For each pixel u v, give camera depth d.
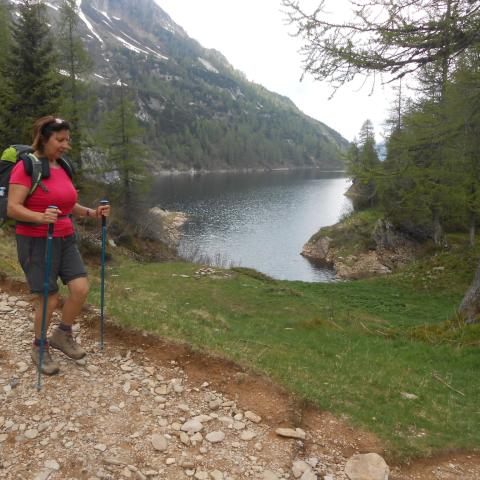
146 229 38.38
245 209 70.50
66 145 3.99
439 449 4.71
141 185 38.72
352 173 12.89
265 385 5.03
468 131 10.64
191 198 83.12
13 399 4.14
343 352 9.00
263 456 3.91
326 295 19.97
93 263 25.69
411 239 37.94
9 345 5.16
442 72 9.20
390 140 12.58
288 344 9.08
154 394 4.61
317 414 4.83
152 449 3.78
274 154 197.62
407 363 8.58
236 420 4.38
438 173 14.46
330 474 3.88
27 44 22.92
